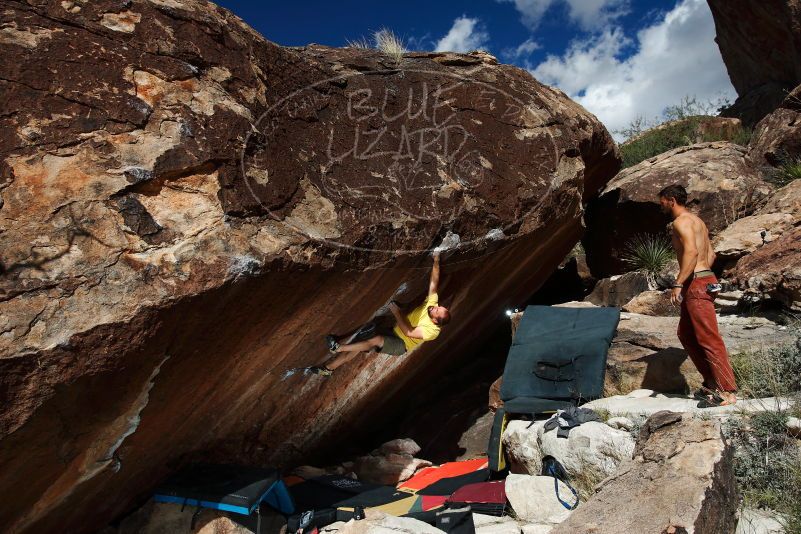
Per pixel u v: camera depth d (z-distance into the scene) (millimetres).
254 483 4316
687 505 3002
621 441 4129
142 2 3648
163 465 4348
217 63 3816
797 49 10203
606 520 3150
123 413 3443
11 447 2943
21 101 3139
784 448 3709
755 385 4562
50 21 3367
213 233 3365
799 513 3205
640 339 5594
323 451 6367
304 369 4824
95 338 2969
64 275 2959
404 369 6430
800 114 8883
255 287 3529
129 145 3299
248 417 4801
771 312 5953
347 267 4035
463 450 6727
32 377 2848
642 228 8852
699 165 8828
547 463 4473
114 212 3160
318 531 4371
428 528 4000
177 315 3217
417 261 4566
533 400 5223
